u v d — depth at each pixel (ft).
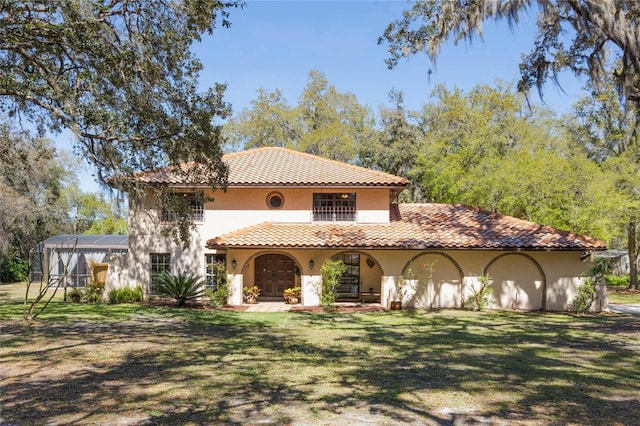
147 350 36.14
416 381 28.30
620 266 128.57
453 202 99.25
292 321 53.93
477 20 45.91
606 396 25.52
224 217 72.23
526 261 66.69
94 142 39.91
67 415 21.43
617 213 81.71
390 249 65.62
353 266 75.05
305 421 21.13
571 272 65.57
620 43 43.60
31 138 50.42
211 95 42.34
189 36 39.58
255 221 72.28
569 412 22.75
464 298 66.33
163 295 71.00
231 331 46.34
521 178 82.58
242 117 149.18
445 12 46.93
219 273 66.54
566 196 81.05
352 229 70.23
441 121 117.19
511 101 104.12
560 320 57.36
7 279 116.78
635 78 48.47
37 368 30.07
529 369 31.71
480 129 97.71
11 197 101.09
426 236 67.26
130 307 63.05
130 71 37.60
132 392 25.13
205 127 41.88
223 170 45.65
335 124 134.31
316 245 64.44
